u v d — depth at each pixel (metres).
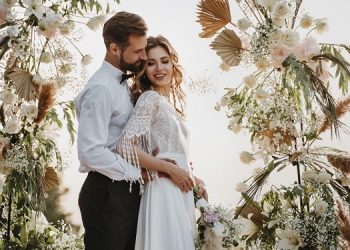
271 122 2.88
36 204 2.97
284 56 2.76
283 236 2.83
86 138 2.17
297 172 2.93
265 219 2.99
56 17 2.83
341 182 2.89
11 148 2.95
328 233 2.75
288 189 2.86
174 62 2.62
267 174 2.92
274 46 2.77
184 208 2.30
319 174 2.82
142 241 2.27
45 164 3.14
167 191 2.27
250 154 3.00
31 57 2.99
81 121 2.22
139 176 2.21
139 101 2.28
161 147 2.32
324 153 2.90
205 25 2.95
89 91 2.24
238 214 2.98
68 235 3.37
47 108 2.96
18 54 2.85
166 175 2.29
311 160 2.91
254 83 2.94
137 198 2.32
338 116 2.83
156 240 2.22
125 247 2.30
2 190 3.02
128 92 2.41
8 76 2.88
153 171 2.27
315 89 2.76
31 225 3.19
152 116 2.30
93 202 2.28
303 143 2.91
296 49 2.78
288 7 2.76
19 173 2.93
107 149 2.18
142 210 2.29
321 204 2.78
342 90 3.04
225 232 2.31
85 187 2.32
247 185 2.97
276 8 2.75
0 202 3.10
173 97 2.73
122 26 2.32
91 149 2.15
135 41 2.33
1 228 3.13
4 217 3.12
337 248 2.74
